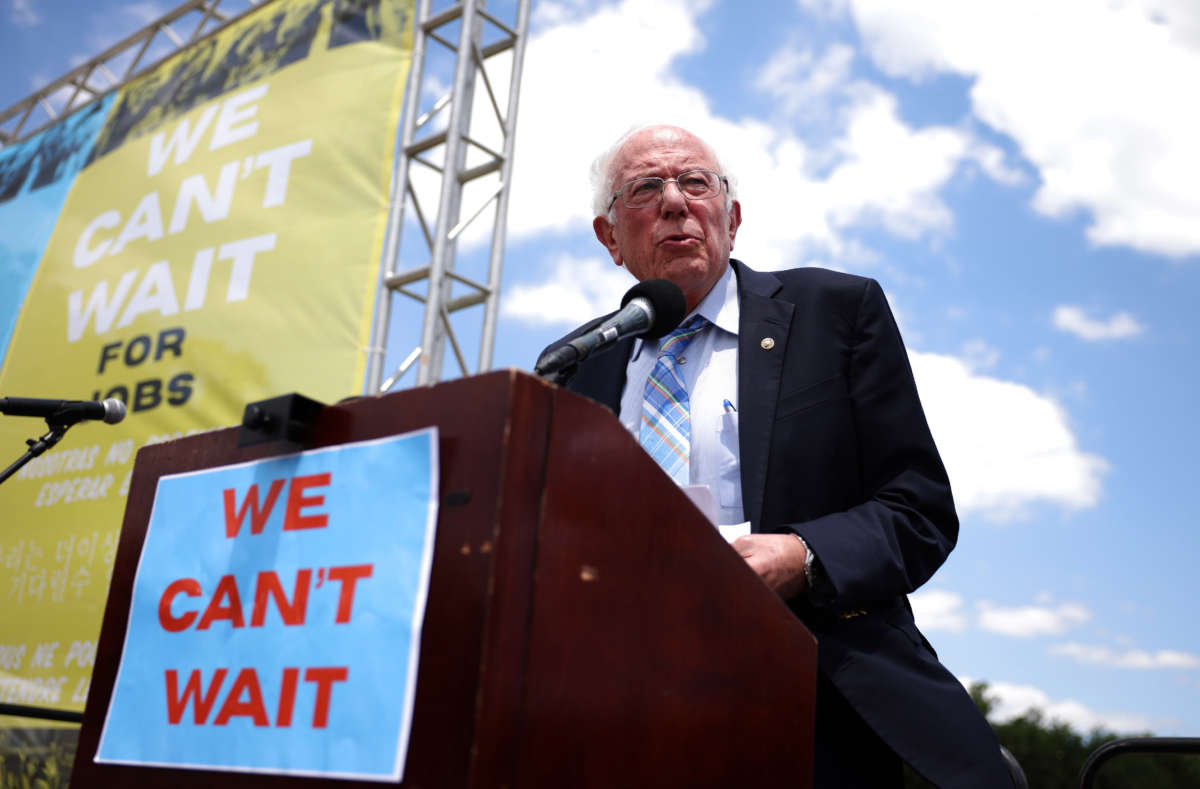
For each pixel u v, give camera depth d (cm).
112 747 98
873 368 157
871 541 136
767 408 157
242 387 421
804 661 102
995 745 137
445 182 412
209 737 89
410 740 75
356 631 81
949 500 151
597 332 130
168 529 103
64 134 582
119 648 103
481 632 73
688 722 88
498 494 75
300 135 454
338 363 400
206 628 94
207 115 500
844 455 154
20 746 413
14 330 528
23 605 446
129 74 574
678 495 91
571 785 77
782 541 133
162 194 497
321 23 474
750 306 169
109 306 489
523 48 442
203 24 549
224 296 445
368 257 411
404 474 82
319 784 79
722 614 93
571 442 82
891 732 133
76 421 265
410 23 445
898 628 146
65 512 453
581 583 80
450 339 410
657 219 179
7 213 579
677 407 167
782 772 96
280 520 91
